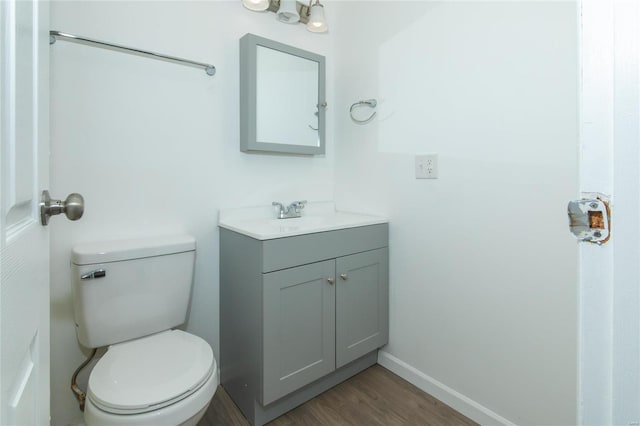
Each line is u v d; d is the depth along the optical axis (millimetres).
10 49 465
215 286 1669
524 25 1217
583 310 370
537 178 1206
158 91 1476
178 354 1155
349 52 1956
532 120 1210
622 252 339
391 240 1760
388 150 1753
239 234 1468
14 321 463
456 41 1430
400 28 1663
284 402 1471
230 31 1667
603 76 351
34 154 595
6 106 449
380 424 1411
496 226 1329
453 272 1485
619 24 340
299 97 1848
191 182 1582
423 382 1624
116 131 1383
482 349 1396
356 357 1649
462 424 1408
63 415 1321
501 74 1287
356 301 1641
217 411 1498
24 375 513
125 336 1263
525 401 1271
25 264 524
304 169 1976
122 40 1383
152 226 1486
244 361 1454
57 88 1254
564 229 1147
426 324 1606
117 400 915
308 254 1438
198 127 1590
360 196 1931
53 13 1238
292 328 1407
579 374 376
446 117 1479
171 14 1498
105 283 1213
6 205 441
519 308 1275
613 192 344
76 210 691
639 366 330
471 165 1397
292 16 1712
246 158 1748
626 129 335
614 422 348
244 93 1654
